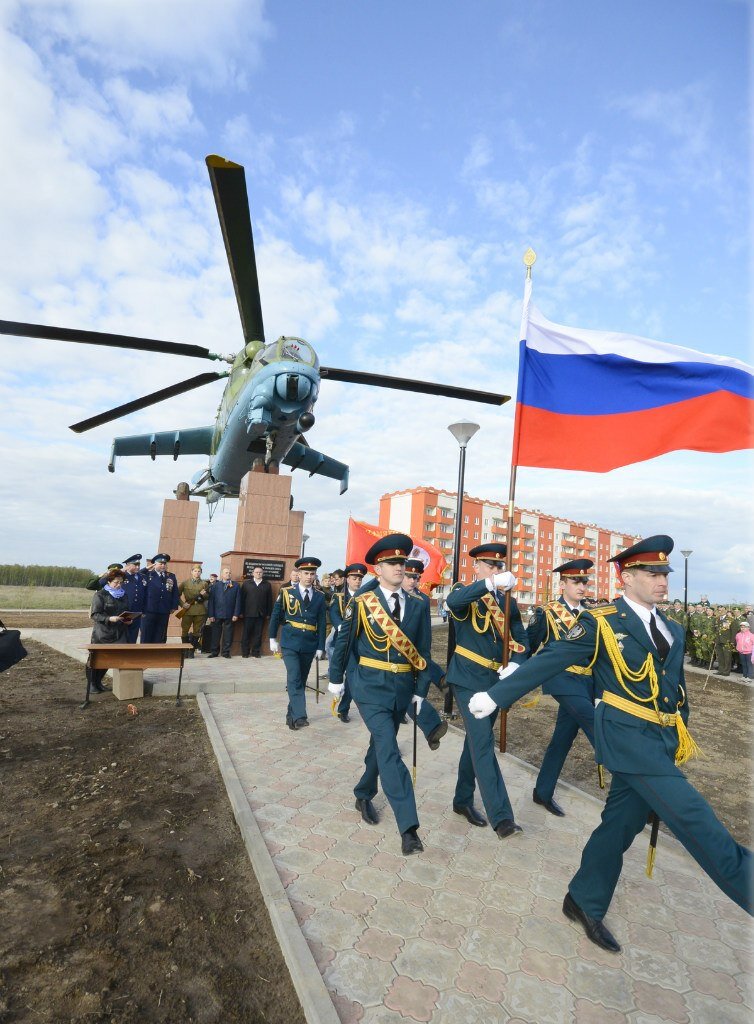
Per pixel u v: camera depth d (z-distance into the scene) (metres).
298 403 11.86
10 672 9.04
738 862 2.22
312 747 5.38
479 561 4.33
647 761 2.48
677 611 19.92
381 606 3.95
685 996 2.27
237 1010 2.17
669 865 3.44
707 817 2.31
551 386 5.24
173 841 3.51
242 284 11.30
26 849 3.35
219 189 9.06
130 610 9.82
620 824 2.61
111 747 5.30
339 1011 2.12
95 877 3.06
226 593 10.88
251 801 4.07
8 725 5.89
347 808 4.00
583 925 2.66
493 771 3.59
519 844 3.59
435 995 2.22
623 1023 2.11
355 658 4.03
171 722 6.23
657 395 5.02
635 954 2.54
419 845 3.23
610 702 2.68
